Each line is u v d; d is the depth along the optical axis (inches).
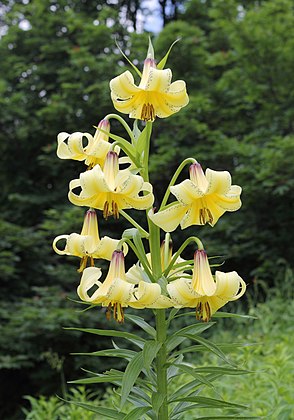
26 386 145.5
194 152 156.1
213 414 59.2
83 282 39.0
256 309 115.0
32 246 154.0
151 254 41.8
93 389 131.6
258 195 147.6
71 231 153.6
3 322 138.3
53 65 185.3
